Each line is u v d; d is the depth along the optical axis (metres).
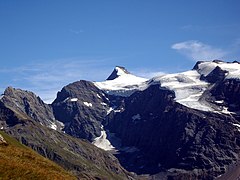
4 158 77.25
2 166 73.06
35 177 73.00
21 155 83.06
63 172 82.25
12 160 77.19
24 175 72.50
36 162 82.00
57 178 75.44
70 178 79.00
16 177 71.06
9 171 72.12
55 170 81.56
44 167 80.69
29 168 75.50
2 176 69.94
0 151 81.38
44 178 73.62
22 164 76.56
